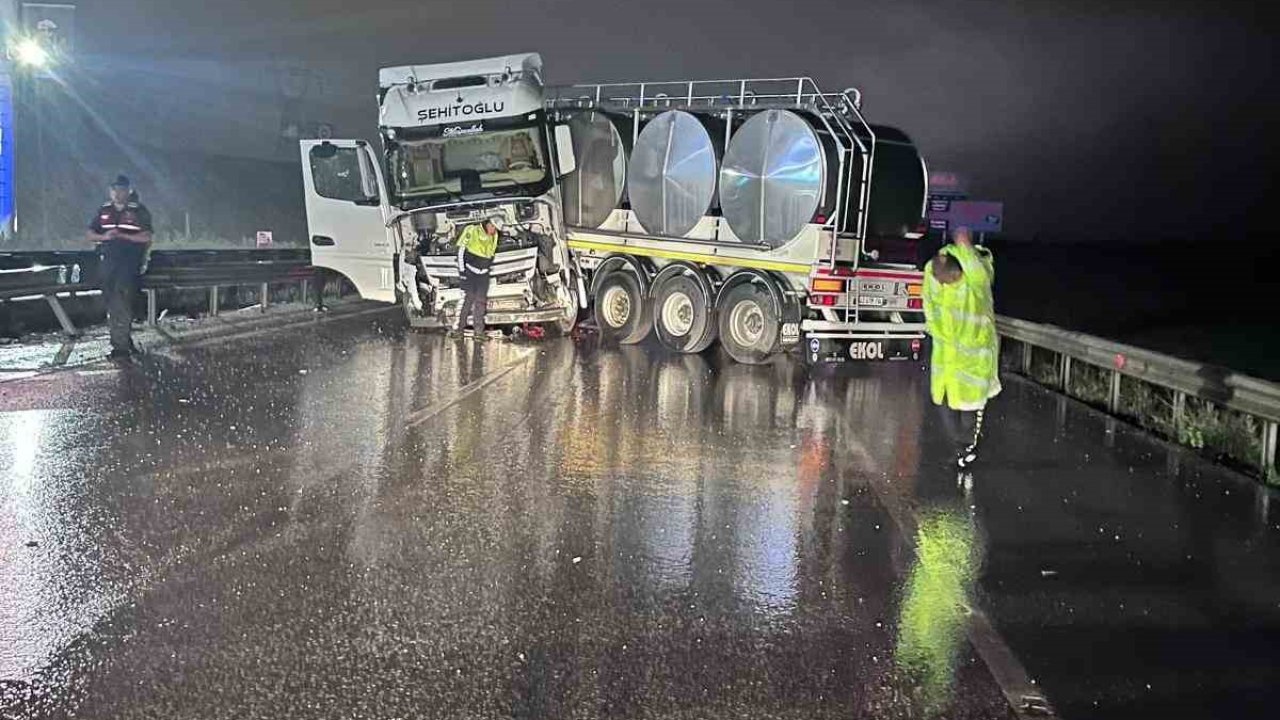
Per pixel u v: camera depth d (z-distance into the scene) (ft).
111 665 16.28
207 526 23.38
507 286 60.70
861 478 30.32
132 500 25.21
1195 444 36.65
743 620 19.04
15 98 77.30
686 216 54.90
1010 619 19.65
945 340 31.71
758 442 34.88
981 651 18.02
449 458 30.66
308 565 21.04
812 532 24.73
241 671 16.19
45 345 51.93
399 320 74.02
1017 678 16.97
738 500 27.30
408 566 21.20
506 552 22.30
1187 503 28.68
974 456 32.30
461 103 56.54
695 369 52.08
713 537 24.02
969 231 31.81
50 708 14.84
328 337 61.21
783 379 50.26
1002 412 43.80
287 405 38.09
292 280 79.10
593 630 18.28
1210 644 18.70
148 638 17.33
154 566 20.72
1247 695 16.62
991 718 15.55
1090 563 23.16
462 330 59.98
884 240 53.72
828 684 16.47
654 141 55.83
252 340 58.39
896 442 35.86
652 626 18.57
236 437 32.40
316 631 17.79
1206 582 22.07
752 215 52.01
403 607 18.99
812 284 50.26
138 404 37.17
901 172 53.83
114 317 48.39
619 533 23.98
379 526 23.77
